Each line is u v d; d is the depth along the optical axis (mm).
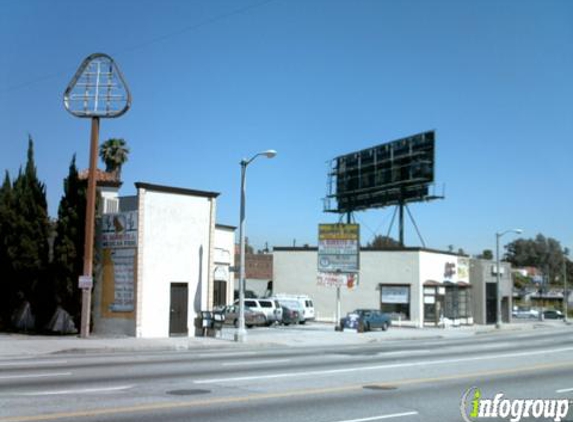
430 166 55250
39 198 31906
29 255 30578
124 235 29875
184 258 31000
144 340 27312
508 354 25109
